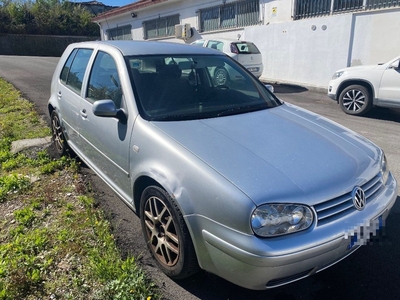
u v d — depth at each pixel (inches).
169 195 94.6
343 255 89.2
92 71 149.6
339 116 312.7
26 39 1250.0
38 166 182.2
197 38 616.7
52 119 202.2
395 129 267.9
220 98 131.4
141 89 120.3
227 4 548.7
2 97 345.4
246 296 97.5
